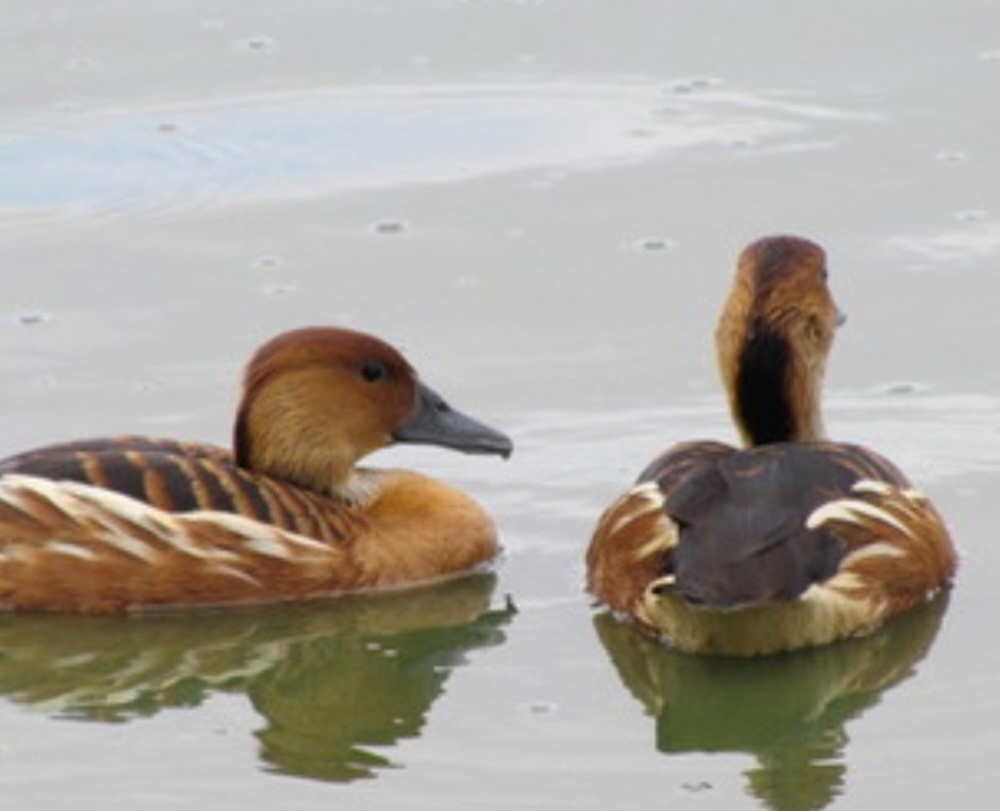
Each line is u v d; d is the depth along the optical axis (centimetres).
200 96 2289
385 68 2331
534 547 1662
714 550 1410
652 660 1507
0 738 1436
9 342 1916
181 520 1583
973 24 2359
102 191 2152
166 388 1844
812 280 1605
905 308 1934
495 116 2252
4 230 2091
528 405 1820
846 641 1510
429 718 1451
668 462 1560
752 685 1488
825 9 2408
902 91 2253
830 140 2183
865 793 1342
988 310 1923
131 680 1517
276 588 1603
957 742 1398
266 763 1396
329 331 1652
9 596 1589
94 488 1583
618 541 1541
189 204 2128
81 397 1833
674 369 1864
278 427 1638
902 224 2048
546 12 2428
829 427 1783
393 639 1570
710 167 2152
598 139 2208
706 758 1394
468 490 1736
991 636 1521
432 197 2130
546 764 1385
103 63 2345
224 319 1944
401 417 1667
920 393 1822
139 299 1980
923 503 1568
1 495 1589
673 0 2444
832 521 1477
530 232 2067
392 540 1631
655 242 2041
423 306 1961
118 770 1388
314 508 1623
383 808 1334
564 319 1938
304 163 2191
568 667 1504
